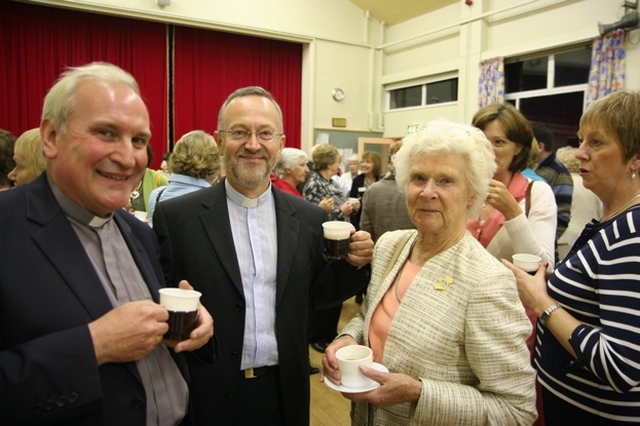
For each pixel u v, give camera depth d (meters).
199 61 6.97
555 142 5.50
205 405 1.28
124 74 0.95
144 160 0.96
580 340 1.04
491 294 1.01
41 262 0.84
